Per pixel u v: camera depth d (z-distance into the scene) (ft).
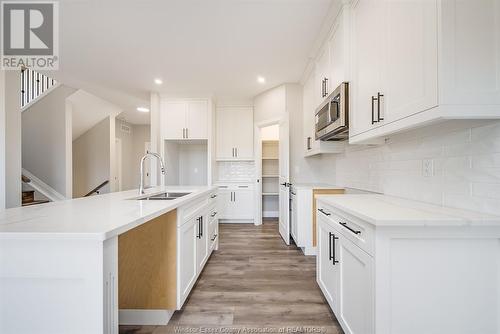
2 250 2.94
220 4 7.15
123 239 5.96
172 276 5.93
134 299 5.92
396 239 3.73
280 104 13.89
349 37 6.66
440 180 4.89
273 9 7.39
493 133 3.86
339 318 5.31
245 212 17.15
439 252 3.71
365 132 5.79
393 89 4.63
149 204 5.27
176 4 7.14
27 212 4.27
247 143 17.20
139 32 8.61
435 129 5.00
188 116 15.80
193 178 19.44
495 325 3.68
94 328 2.93
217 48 9.73
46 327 2.94
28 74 16.69
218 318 6.08
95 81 13.39
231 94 15.69
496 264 3.68
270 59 10.71
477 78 3.47
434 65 3.59
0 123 9.43
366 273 4.06
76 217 3.82
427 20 3.72
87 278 2.93
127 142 24.45
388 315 3.71
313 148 10.77
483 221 3.57
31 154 15.39
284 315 6.20
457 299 3.71
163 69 11.80
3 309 2.94
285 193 12.45
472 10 3.46
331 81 8.08
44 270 2.93
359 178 8.46
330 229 5.95
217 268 9.16
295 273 8.73
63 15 7.64
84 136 19.97
